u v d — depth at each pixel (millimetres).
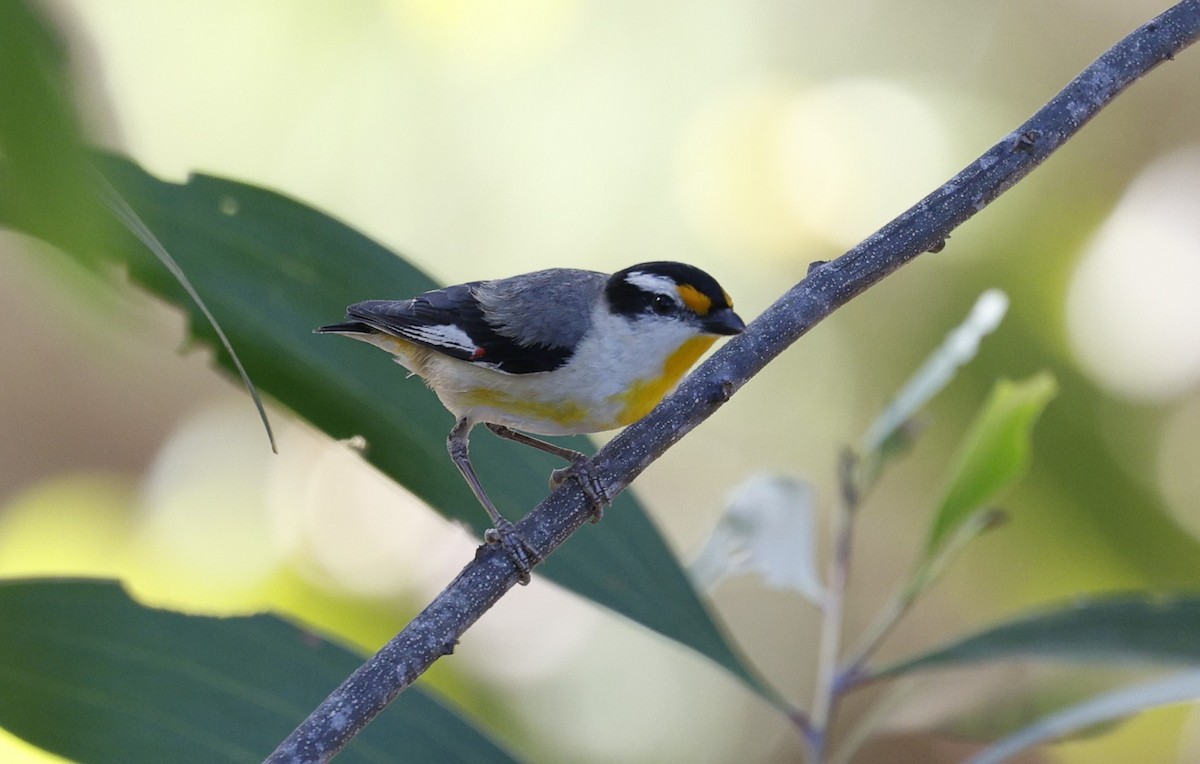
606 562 5723
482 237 11617
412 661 4688
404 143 11492
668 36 11844
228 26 11141
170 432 12516
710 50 11906
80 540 10336
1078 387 11539
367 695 4512
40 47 1968
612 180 11734
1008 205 12352
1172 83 12625
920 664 5910
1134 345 11781
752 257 11977
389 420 5902
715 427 12703
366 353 5941
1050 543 11422
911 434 6578
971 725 6797
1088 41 12391
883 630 6160
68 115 2018
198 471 11523
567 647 11352
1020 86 12477
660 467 12984
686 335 6883
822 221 11938
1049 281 12055
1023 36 12484
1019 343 11742
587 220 11719
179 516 10789
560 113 11617
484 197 11609
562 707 11062
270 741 5145
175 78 11109
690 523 12727
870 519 12398
